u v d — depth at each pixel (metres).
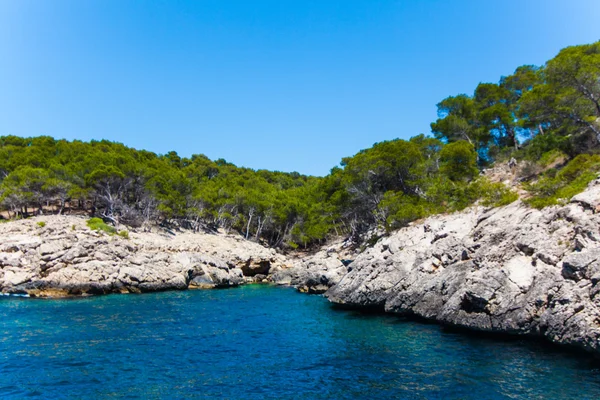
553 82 35.38
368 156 52.81
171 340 21.81
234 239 71.75
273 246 80.69
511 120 52.47
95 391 14.22
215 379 15.48
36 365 17.09
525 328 18.08
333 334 23.00
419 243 30.00
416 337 21.22
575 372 14.55
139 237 54.53
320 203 74.69
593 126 34.00
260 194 86.81
